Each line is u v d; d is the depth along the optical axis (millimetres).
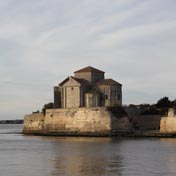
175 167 69000
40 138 158375
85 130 162375
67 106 177250
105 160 79688
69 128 167750
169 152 92375
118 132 156125
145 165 71562
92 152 95938
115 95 175250
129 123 159125
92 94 173125
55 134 171375
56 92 182625
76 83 175000
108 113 157125
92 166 71562
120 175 62344
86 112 162875
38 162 77812
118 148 104938
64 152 97062
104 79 181375
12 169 68750
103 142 127125
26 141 142250
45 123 178125
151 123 160250
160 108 170625
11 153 96375
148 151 95438
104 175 62594
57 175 63062
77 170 67250
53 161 79188
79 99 174250
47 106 189875
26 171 66625
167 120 147625
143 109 167000
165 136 145750
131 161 77375
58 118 172625
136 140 133625
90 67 184125
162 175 61812
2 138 166250
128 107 164250
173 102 185375
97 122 159375
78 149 104562
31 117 188375
